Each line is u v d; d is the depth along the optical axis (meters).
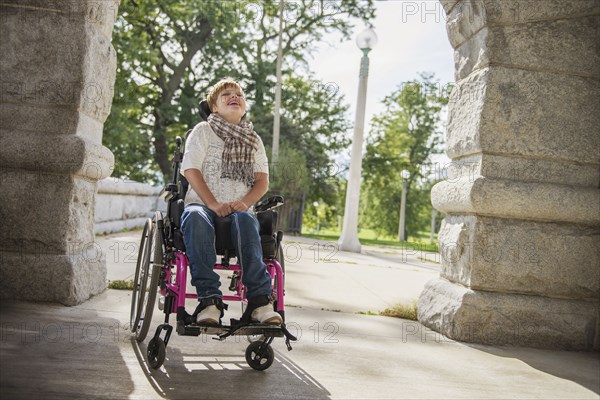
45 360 2.98
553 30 4.67
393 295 6.54
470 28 4.89
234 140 3.54
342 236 13.75
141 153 24.64
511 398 3.15
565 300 4.63
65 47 4.36
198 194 3.33
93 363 3.03
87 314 4.14
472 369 3.71
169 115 24.11
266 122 26.25
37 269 4.27
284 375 3.18
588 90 4.70
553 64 4.65
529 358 4.15
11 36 4.33
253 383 2.98
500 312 4.50
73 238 4.48
